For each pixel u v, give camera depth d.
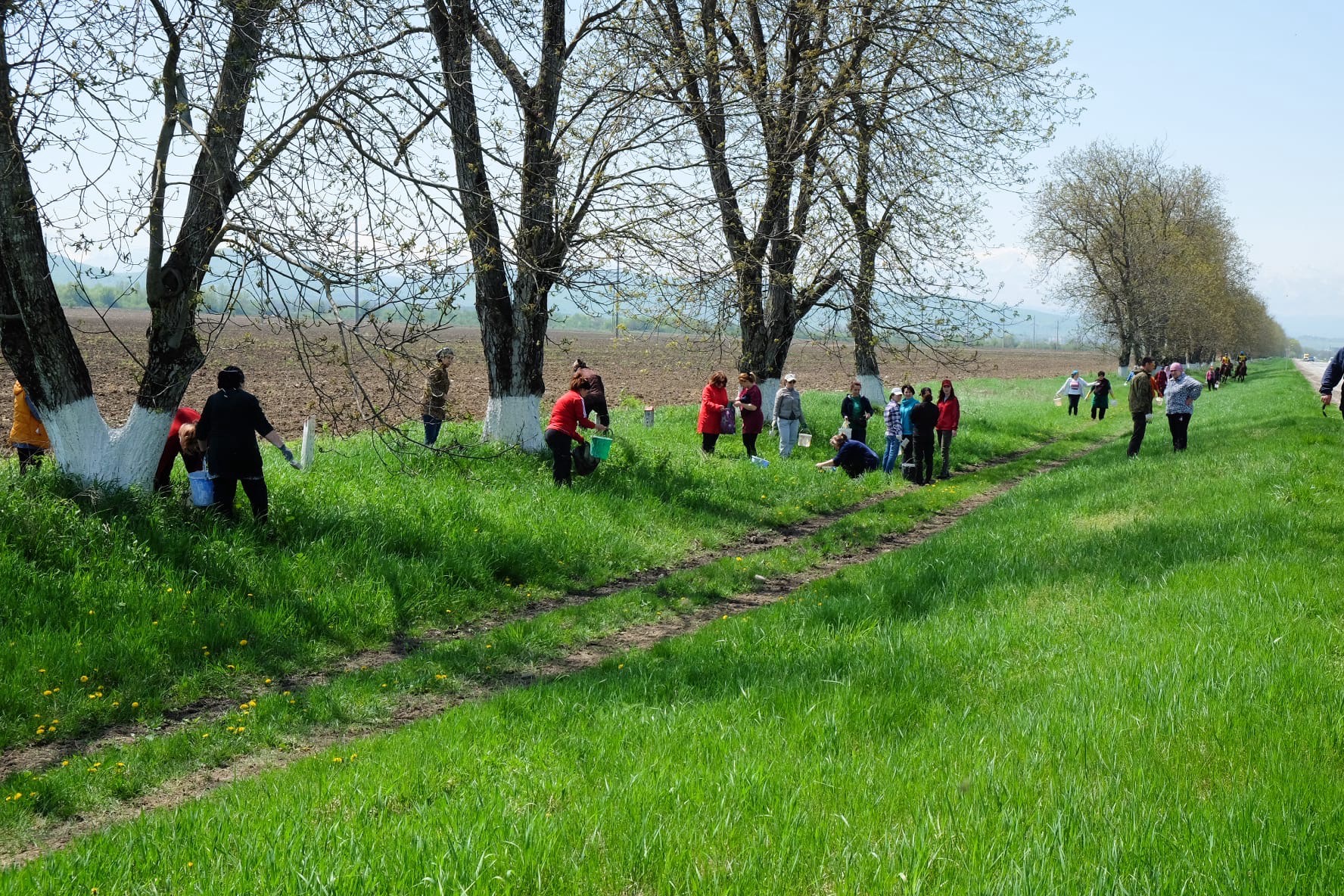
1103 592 7.75
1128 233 60.91
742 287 16.92
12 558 8.08
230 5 9.34
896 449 19.06
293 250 9.05
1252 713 4.56
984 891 3.01
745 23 18.12
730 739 4.97
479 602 9.79
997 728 4.82
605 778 4.51
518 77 14.18
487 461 13.88
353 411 9.94
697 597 10.20
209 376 33.78
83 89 8.56
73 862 3.93
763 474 16.73
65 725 6.48
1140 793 3.75
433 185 9.73
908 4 18.39
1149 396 18.41
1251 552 8.32
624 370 48.53
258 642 8.13
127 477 10.02
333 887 3.27
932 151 18.47
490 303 14.95
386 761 5.20
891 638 6.96
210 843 3.95
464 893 3.16
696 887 3.21
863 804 3.93
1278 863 3.10
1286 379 50.84
